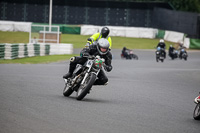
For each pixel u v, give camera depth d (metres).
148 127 23.97
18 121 23.38
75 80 33.47
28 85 42.25
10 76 50.75
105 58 33.19
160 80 57.34
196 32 197.38
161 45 115.62
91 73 32.53
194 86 52.16
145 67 85.44
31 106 28.75
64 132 21.34
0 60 86.50
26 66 70.62
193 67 93.25
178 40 197.50
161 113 29.41
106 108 29.83
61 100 32.53
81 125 23.30
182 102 36.44
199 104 27.75
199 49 191.62
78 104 30.83
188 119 27.69
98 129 22.53
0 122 22.84
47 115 25.69
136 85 48.62
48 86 42.59
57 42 134.12
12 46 91.81
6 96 33.12
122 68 77.81
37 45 109.12
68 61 93.00
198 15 197.38
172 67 90.25
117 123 24.52
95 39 34.47
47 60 92.75
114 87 45.12
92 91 40.62
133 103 33.69
